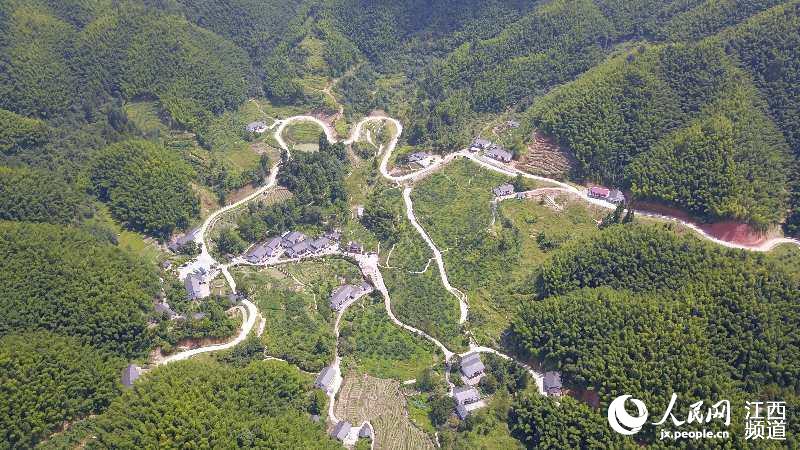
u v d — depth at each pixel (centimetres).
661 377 16062
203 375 16800
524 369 18300
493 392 17975
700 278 18162
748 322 16762
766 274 17838
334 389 18375
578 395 17275
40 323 17525
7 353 15938
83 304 18125
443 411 17200
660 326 16988
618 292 18750
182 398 15825
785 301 17225
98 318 18012
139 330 18488
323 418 17300
